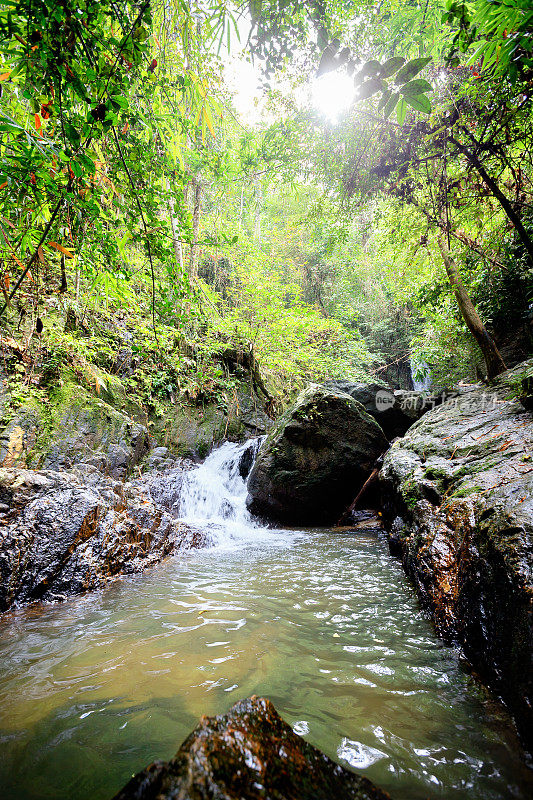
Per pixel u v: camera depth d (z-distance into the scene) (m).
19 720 1.54
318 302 14.29
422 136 3.11
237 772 0.79
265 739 0.92
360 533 5.80
